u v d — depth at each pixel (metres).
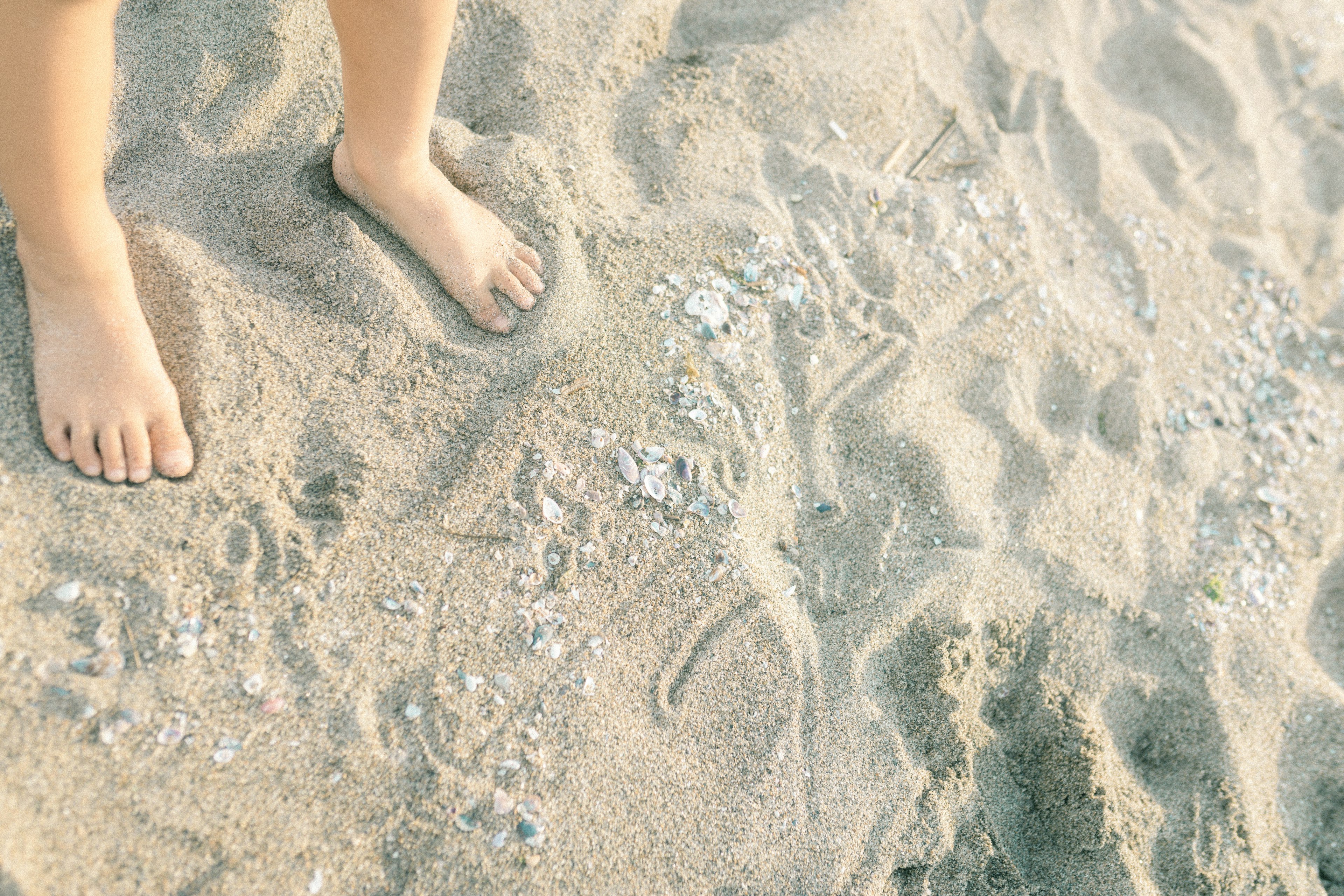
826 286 0.82
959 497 0.79
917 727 0.73
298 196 0.73
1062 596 0.80
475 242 0.74
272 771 0.62
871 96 0.92
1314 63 1.14
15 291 0.67
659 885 0.66
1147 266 0.94
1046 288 0.89
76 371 0.65
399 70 0.65
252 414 0.68
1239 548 0.86
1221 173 1.04
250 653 0.64
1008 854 0.72
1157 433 0.87
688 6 0.93
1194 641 0.81
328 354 0.70
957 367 0.84
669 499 0.72
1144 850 0.73
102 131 0.61
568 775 0.66
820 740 0.71
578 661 0.68
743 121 0.88
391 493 0.69
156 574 0.63
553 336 0.74
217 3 0.76
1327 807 0.79
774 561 0.74
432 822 0.64
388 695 0.65
